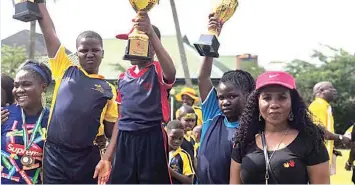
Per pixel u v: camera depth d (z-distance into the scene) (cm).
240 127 302
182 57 1695
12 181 365
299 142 285
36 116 378
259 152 288
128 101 342
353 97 2645
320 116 743
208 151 337
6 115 379
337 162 1054
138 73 347
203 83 373
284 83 286
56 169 347
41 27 375
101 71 1593
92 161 356
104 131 374
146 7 361
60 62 373
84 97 352
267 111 289
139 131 336
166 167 348
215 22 376
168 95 356
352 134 628
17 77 372
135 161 339
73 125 345
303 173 279
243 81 340
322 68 2886
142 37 343
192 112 694
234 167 305
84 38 363
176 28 1681
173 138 531
